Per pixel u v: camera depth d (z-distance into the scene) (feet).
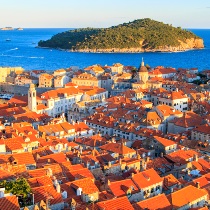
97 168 446.60
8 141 508.53
